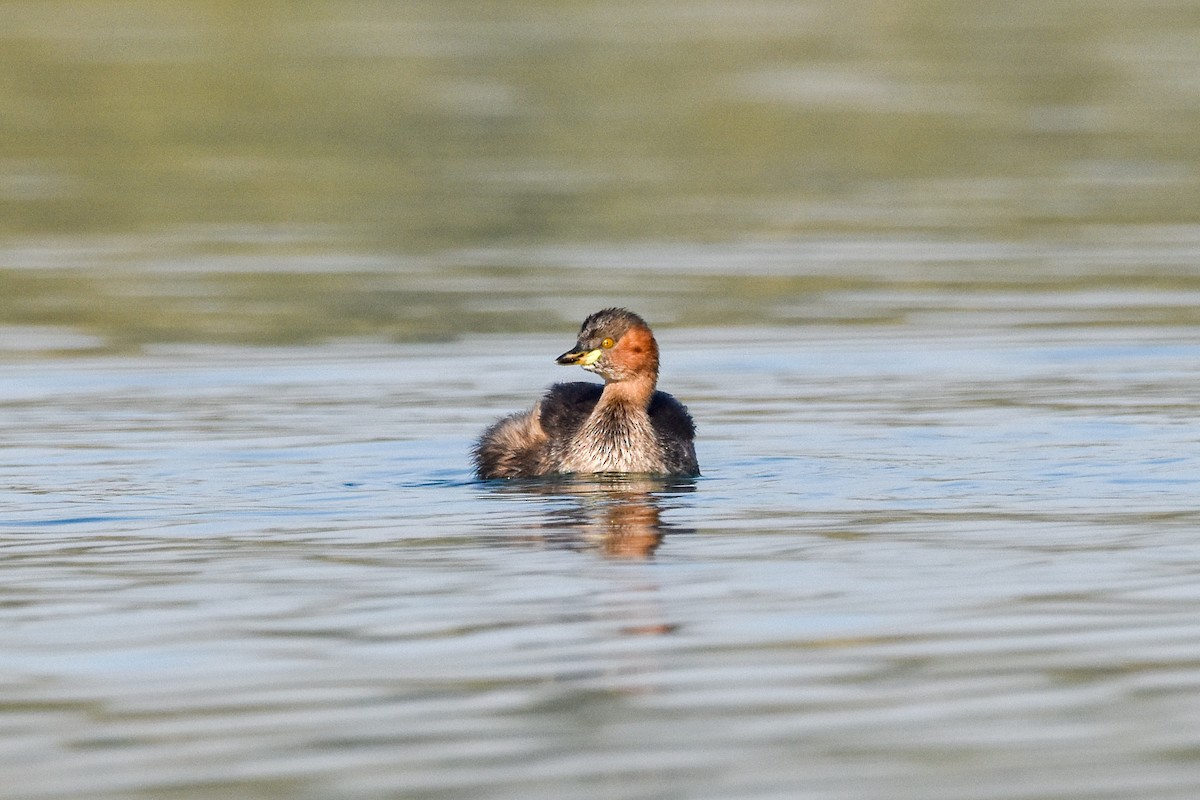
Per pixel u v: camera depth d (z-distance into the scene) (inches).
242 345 821.9
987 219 1119.0
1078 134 1432.1
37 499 555.8
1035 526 513.3
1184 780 325.7
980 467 596.1
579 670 385.7
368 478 593.3
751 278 964.0
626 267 994.7
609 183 1248.2
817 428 667.4
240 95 1610.5
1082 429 653.9
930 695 369.1
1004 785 324.5
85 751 342.6
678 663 390.0
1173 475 578.9
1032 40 1995.6
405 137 1425.9
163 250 1047.6
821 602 436.1
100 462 611.5
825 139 1413.6
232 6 2218.3
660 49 1909.4
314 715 359.9
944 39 2007.9
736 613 426.6
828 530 513.0
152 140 1413.6
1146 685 373.7
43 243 1065.5
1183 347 802.8
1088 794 320.5
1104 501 544.4
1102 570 463.8
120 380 755.4
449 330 853.8
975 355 795.4
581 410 628.7
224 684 378.6
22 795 322.7
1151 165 1298.0
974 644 401.7
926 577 458.9
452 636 410.0
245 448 635.5
